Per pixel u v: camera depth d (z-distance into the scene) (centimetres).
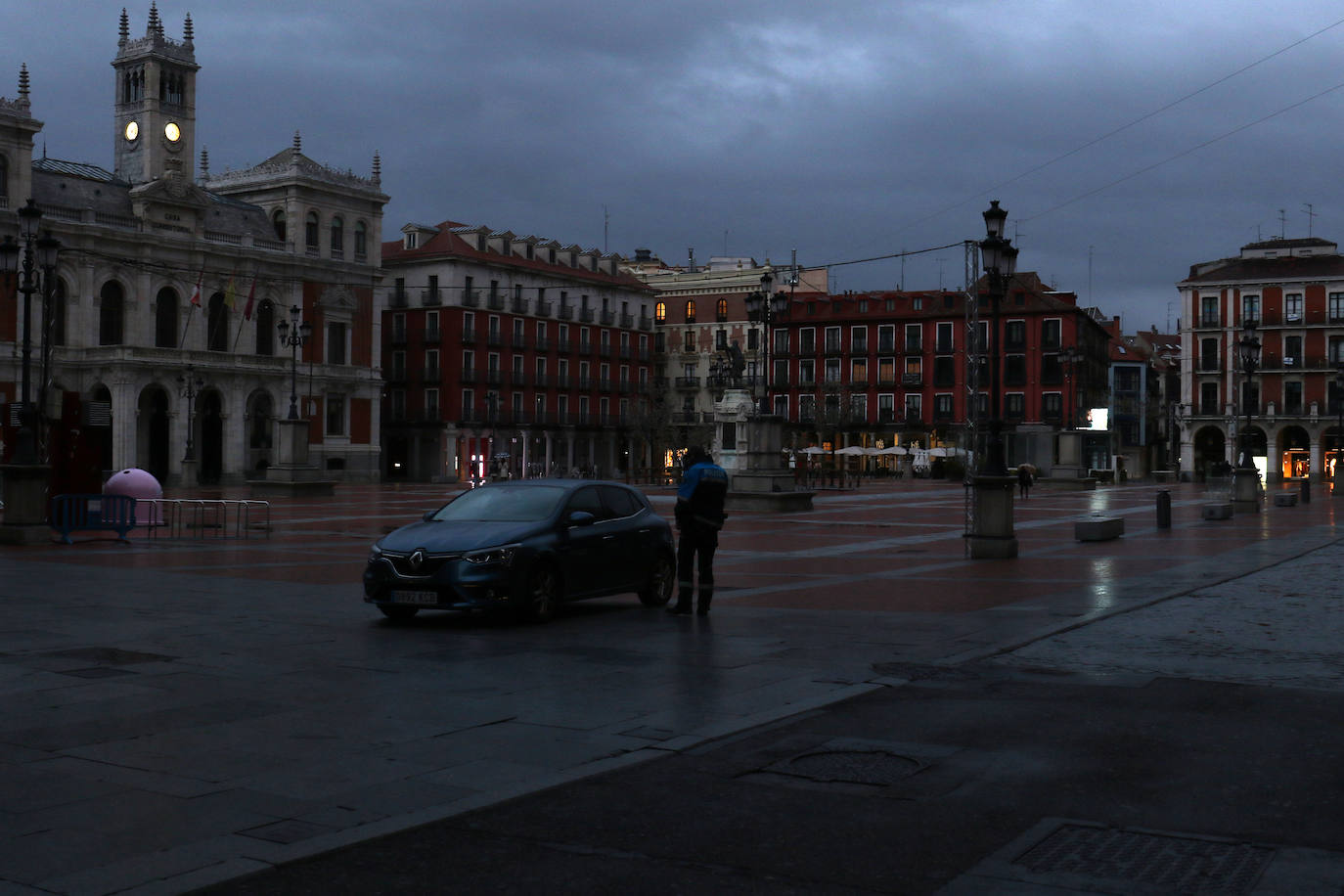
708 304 10425
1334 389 8425
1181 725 751
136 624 1184
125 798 579
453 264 8556
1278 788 606
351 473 7775
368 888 464
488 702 816
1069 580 1667
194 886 461
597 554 1310
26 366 2288
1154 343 14138
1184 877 479
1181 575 1723
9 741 694
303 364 7450
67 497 2336
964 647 1067
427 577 1179
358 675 919
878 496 4919
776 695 842
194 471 6134
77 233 6375
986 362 9569
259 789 596
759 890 466
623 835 531
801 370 10225
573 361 9500
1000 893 464
